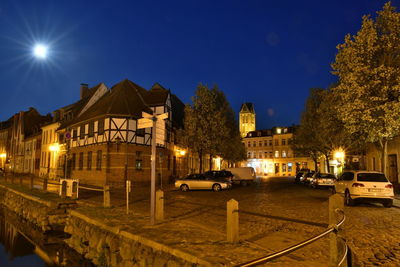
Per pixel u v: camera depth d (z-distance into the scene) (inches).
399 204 547.2
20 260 449.7
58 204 600.7
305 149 1364.4
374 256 237.6
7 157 2348.7
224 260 210.7
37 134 1833.2
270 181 1573.6
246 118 3964.1
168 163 1252.5
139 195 751.7
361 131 636.7
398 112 546.3
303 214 434.3
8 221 759.7
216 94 1239.5
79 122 1201.4
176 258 237.1
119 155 1030.4
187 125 1104.2
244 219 393.1
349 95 596.4
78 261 410.9
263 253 228.1
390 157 858.1
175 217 411.8
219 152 1134.4
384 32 610.9
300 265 202.8
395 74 574.6
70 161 1285.7
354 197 521.7
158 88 1441.9
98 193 797.9
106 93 1385.3
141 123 357.4
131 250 296.7
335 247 162.2
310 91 1268.5
